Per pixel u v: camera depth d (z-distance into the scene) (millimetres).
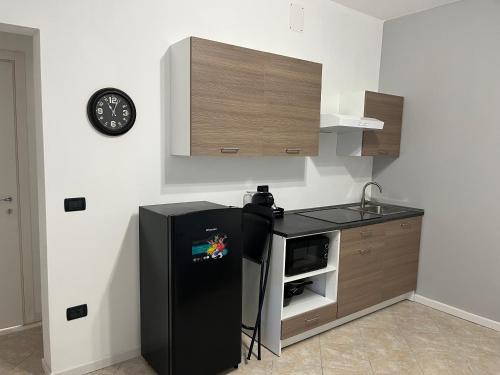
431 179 3414
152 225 2168
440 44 3283
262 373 2324
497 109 2941
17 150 2729
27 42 2678
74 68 2084
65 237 2152
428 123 3410
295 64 2652
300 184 3334
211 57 2223
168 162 2500
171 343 2051
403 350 2641
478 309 3121
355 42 3537
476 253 3123
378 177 3871
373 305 3139
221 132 2316
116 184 2301
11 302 2816
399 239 3260
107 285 2328
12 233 2771
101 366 2350
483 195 3061
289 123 2670
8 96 2658
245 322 2811
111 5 2174
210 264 2141
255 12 2814
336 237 2750
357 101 3309
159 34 2367
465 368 2441
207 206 2346
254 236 2543
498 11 2900
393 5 3318
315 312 2674
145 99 2357
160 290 2133
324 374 2330
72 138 2117
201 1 2527
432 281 3432
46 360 2273
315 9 3191
